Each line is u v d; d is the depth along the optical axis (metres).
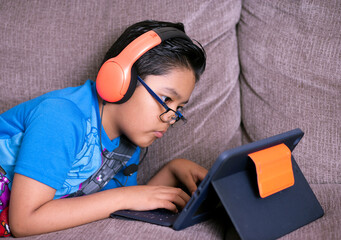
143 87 0.88
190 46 0.89
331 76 1.07
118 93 0.84
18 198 0.78
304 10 1.11
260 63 1.18
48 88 1.18
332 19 1.08
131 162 1.10
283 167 0.77
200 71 0.94
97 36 1.16
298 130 0.82
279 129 1.15
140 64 0.87
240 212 0.71
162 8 1.16
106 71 0.84
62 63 1.18
